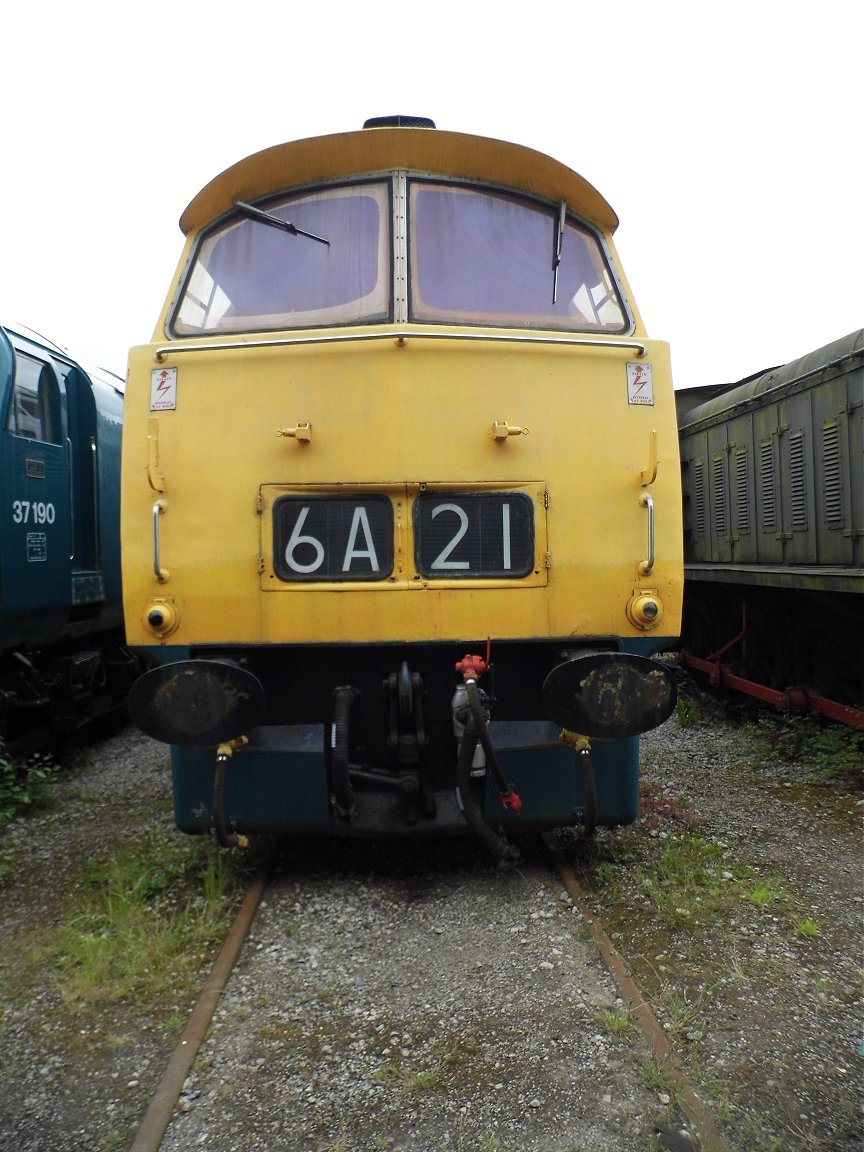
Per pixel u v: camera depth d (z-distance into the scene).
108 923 3.50
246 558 3.46
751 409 7.20
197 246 4.04
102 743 7.57
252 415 3.49
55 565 6.10
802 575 5.73
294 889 3.79
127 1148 2.22
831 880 3.83
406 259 3.84
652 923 3.37
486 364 3.52
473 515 3.50
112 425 7.54
